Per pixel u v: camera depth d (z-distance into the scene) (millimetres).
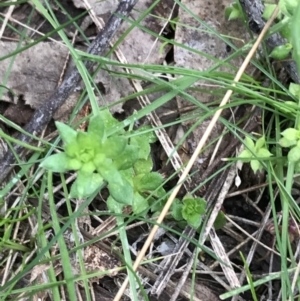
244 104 172
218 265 167
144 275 162
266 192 175
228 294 146
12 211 167
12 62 167
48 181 152
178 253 159
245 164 173
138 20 165
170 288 162
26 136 165
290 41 152
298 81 165
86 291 142
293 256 159
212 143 167
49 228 166
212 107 175
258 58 175
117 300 140
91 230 167
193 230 160
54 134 172
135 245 167
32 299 153
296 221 167
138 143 154
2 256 164
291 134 143
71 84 166
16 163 160
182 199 165
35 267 156
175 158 171
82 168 123
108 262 163
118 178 124
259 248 171
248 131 169
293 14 133
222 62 162
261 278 164
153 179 150
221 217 165
